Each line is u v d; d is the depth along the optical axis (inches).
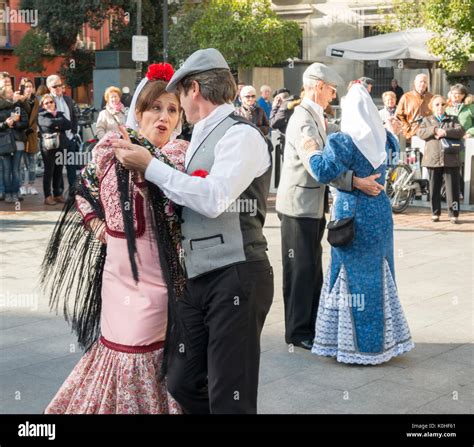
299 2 1007.0
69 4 1139.3
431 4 592.1
